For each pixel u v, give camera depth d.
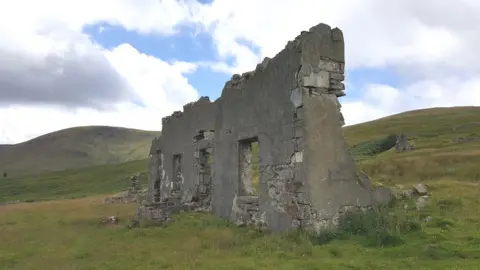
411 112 86.00
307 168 10.77
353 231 10.32
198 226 13.84
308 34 11.25
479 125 52.28
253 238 11.34
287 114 11.59
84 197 40.00
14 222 19.50
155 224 15.14
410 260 7.68
